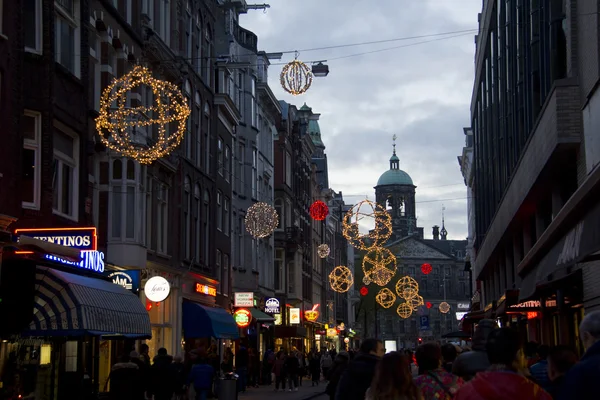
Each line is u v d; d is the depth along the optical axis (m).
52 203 20.08
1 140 17.33
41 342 18.88
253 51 50.41
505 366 5.84
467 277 176.50
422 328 70.81
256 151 50.50
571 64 19.48
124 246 25.73
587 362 5.02
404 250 173.62
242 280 47.16
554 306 25.72
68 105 21.55
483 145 46.22
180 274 33.56
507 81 32.81
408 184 178.50
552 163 21.27
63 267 19.27
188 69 34.97
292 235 61.31
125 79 19.73
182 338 34.25
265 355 47.09
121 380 17.88
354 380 9.67
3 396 16.95
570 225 17.78
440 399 7.82
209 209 39.44
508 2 31.72
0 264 16.55
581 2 18.56
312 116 55.09
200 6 37.59
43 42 19.56
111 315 19.23
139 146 25.81
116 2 26.75
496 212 37.97
